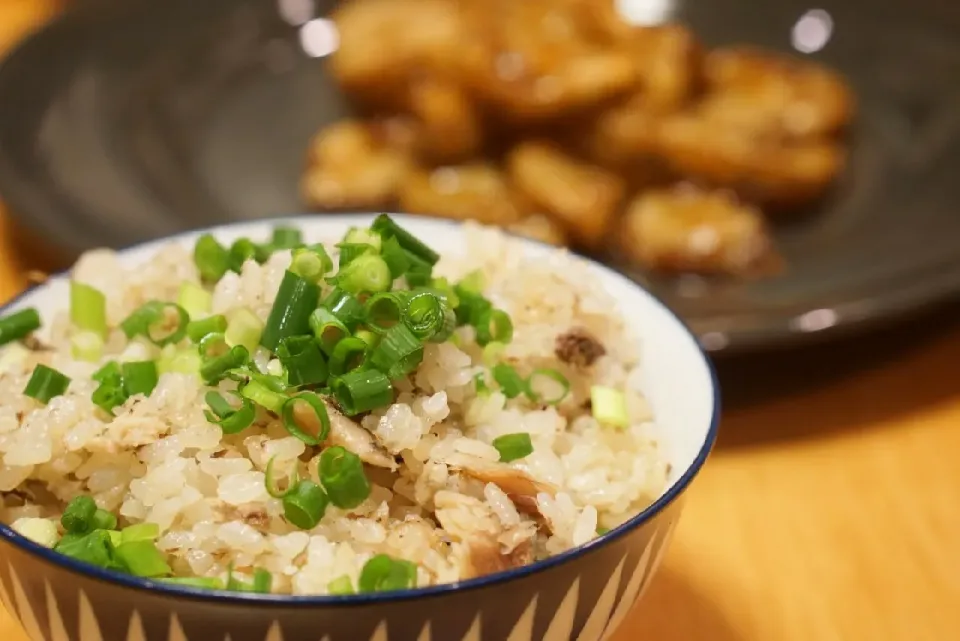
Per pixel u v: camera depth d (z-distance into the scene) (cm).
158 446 28
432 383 29
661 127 56
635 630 34
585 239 52
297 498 27
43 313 32
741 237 49
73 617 26
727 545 36
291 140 58
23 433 28
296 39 64
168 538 27
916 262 42
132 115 55
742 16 67
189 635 25
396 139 56
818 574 35
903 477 39
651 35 62
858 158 55
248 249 32
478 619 25
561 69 57
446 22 59
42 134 50
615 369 31
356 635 25
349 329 29
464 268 32
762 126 55
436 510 27
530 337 31
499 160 59
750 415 41
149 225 44
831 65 63
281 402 27
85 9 61
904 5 62
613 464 30
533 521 28
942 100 56
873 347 42
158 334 30
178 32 62
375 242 30
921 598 35
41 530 27
